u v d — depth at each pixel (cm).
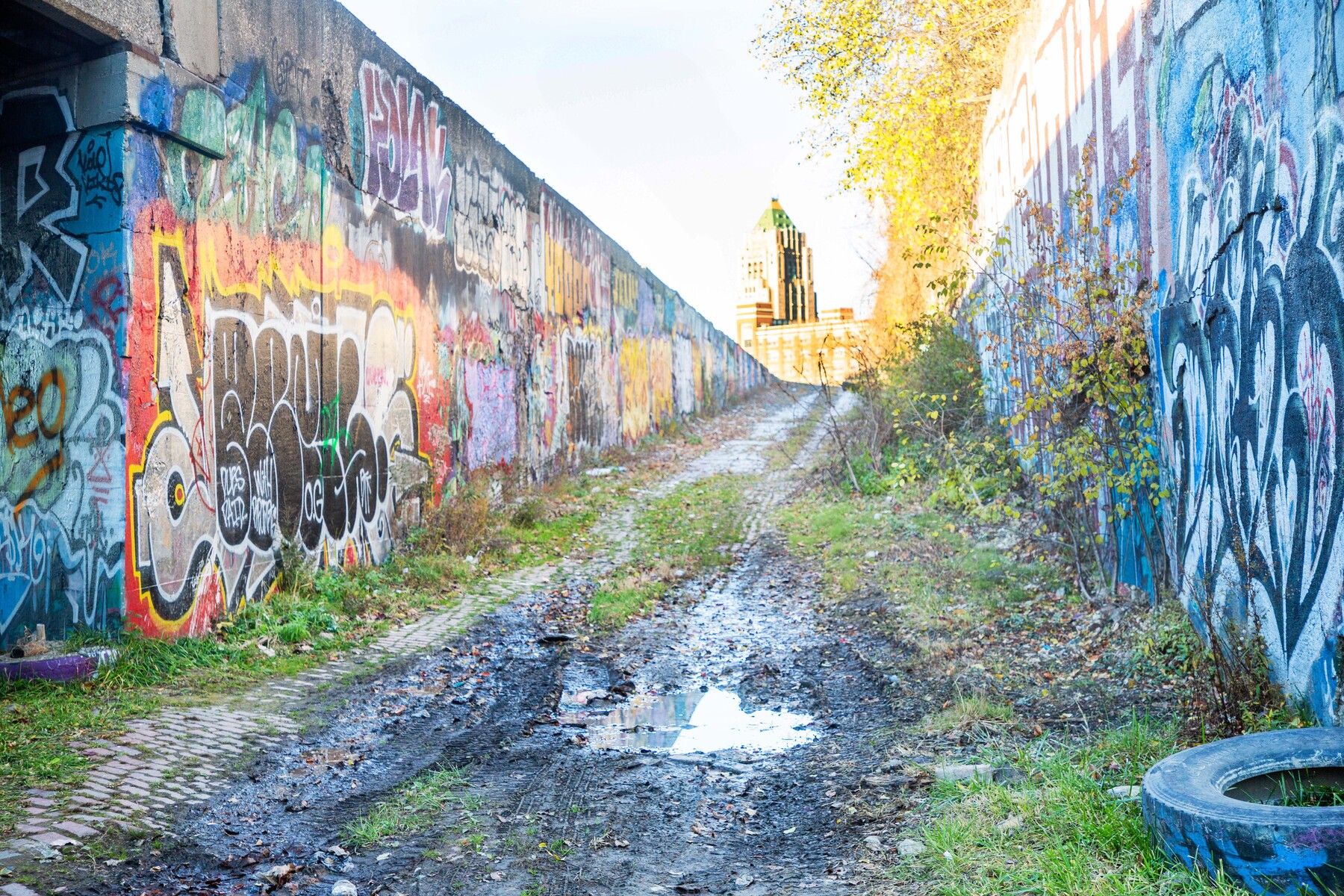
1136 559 806
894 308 2500
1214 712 533
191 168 826
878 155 1892
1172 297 706
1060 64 1046
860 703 689
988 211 1638
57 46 746
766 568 1192
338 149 1066
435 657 824
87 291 759
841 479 1659
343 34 1077
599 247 2188
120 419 747
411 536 1194
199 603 822
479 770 580
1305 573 499
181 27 811
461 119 1410
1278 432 529
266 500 923
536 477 1720
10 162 786
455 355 1377
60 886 409
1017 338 948
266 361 929
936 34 1800
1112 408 812
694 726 668
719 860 452
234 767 564
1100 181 890
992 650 753
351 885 424
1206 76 622
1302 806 360
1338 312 453
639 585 1095
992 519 1177
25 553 778
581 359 2034
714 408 3628
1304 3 478
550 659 839
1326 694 477
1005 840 413
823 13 1802
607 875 433
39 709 628
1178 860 369
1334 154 450
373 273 1141
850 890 404
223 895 414
